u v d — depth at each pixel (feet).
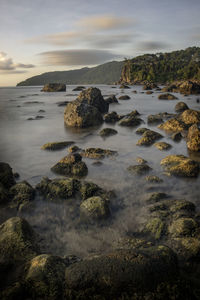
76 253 17.88
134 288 12.42
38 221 22.20
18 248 17.03
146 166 34.06
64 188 26.40
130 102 145.18
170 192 27.25
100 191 26.61
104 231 20.58
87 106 74.13
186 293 12.30
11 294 12.87
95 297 12.34
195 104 127.44
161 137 51.52
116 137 55.98
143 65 628.69
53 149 46.42
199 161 37.22
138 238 19.39
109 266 13.37
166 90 258.16
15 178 32.78
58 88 298.56
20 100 180.45
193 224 19.06
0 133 64.54
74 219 22.41
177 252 17.12
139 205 24.56
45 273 14.03
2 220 22.29
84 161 38.32
